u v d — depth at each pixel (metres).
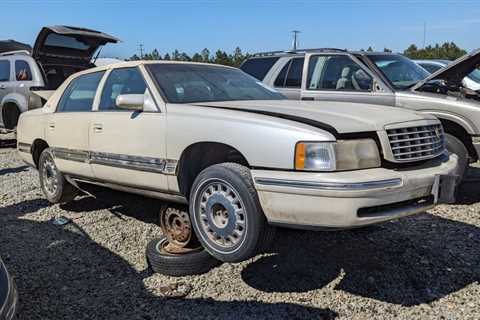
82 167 4.96
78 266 4.19
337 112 3.69
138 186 4.33
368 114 3.65
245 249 3.43
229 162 3.68
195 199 3.74
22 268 4.15
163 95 4.17
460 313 3.35
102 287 3.80
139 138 4.18
